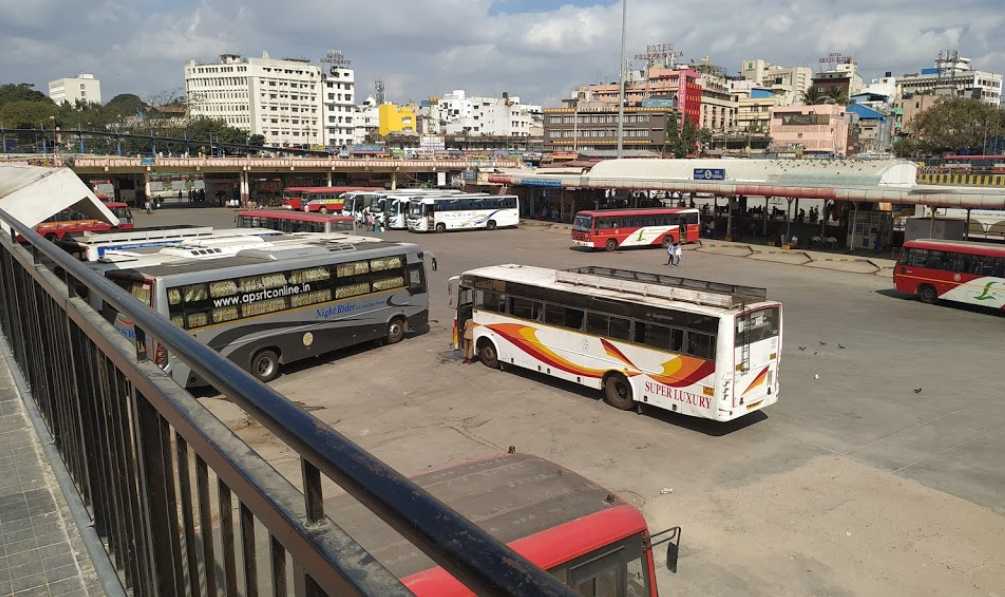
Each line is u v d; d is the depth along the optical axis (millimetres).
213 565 1823
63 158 62656
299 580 1282
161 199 76688
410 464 12172
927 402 15328
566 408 15094
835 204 45219
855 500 10844
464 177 65875
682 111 141375
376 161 79375
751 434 13578
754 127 136625
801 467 12070
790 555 9289
